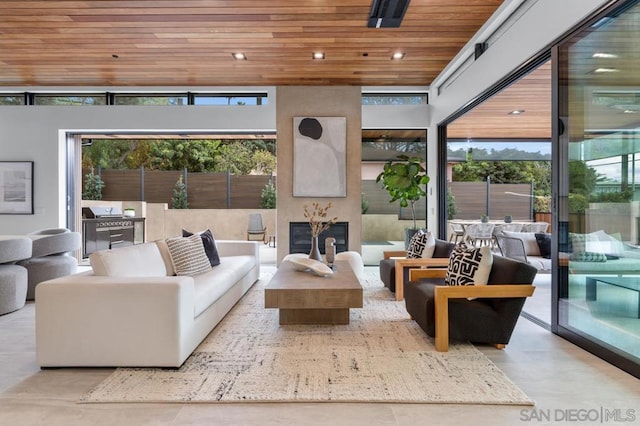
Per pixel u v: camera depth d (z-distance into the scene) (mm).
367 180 7211
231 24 4332
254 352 2832
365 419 1963
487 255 3082
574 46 3021
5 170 6645
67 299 2545
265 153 14234
